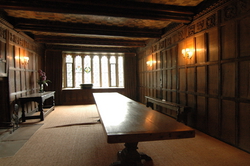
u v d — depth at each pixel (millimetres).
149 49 8133
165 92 6406
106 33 6238
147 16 4445
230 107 3441
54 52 9078
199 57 4418
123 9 4246
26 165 2703
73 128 4711
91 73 10219
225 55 3559
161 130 2047
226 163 2734
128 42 8383
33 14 4945
